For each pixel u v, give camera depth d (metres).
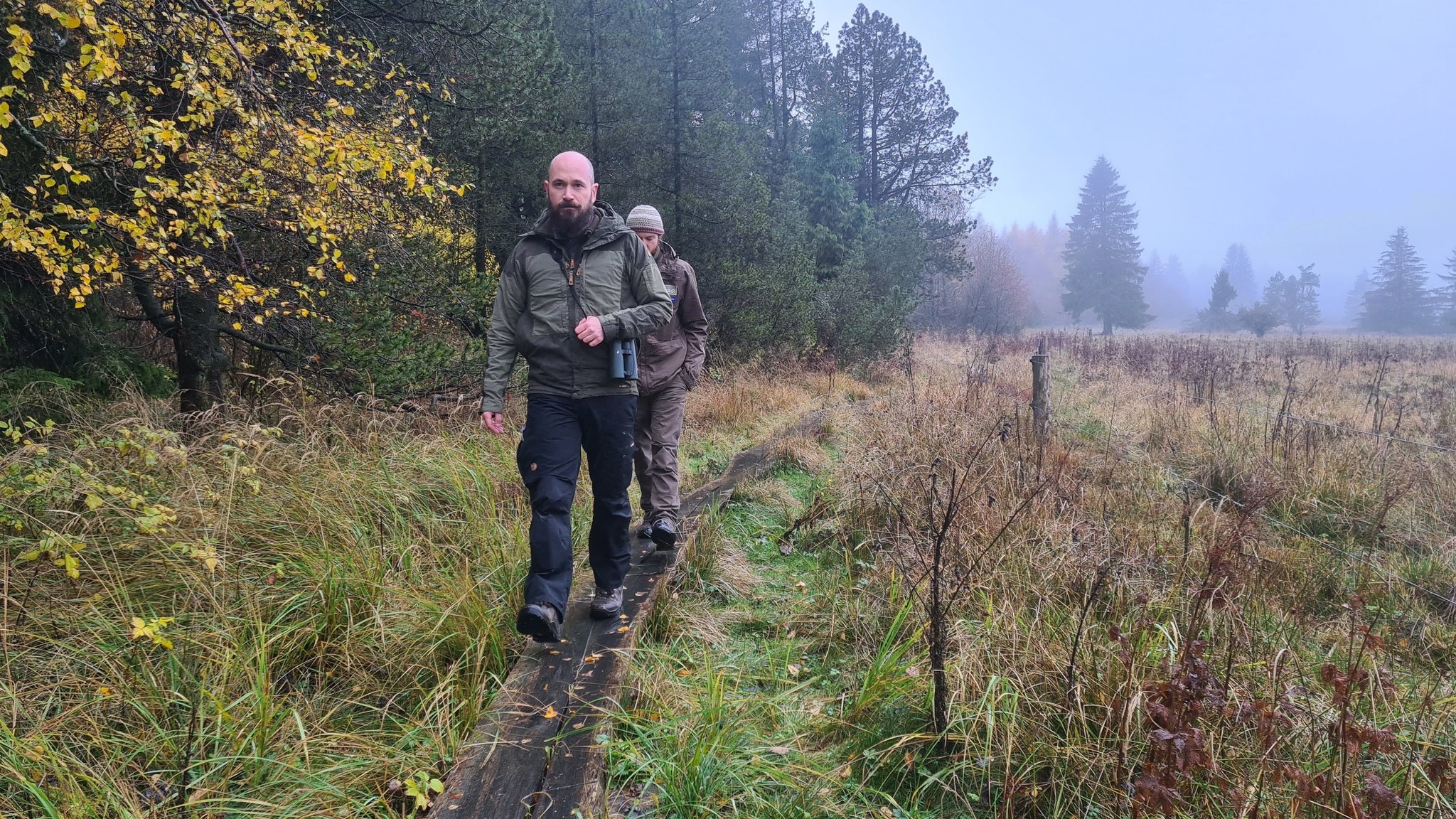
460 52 6.55
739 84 20.84
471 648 2.71
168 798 1.87
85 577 2.80
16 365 4.76
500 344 2.88
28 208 3.96
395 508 3.76
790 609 3.68
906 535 3.85
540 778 2.09
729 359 12.22
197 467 3.48
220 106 3.69
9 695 2.07
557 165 2.80
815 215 18.97
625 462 2.96
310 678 2.64
